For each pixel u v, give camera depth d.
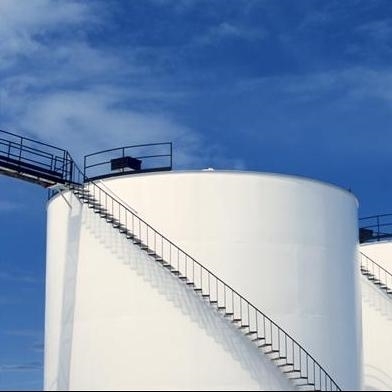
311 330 41.41
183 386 39.06
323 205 43.34
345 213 44.66
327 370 41.59
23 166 42.28
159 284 40.12
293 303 41.12
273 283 40.91
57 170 43.22
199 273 40.19
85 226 42.22
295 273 41.53
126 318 40.22
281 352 40.34
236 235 40.81
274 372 39.69
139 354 39.69
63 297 42.34
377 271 53.97
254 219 41.19
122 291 40.56
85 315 41.19
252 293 40.41
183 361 39.28
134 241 40.69
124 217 41.41
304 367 40.69
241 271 40.50
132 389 39.44
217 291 40.06
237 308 40.06
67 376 41.25
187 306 39.78
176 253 40.44
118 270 40.84
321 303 42.09
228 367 39.31
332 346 42.03
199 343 39.44
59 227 43.53
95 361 40.44
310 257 42.19
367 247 54.78
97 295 41.03
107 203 41.91
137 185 41.53
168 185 41.16
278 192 41.94
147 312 40.00
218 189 41.12
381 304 52.69
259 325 40.19
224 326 39.69
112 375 39.91
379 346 52.12
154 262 40.44
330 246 43.16
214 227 40.69
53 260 43.66
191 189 41.03
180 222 40.72
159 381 39.25
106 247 41.38
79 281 41.78
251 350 39.66
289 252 41.56
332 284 42.78
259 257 40.94
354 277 44.78
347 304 43.50
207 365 39.28
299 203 42.41
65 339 41.78
